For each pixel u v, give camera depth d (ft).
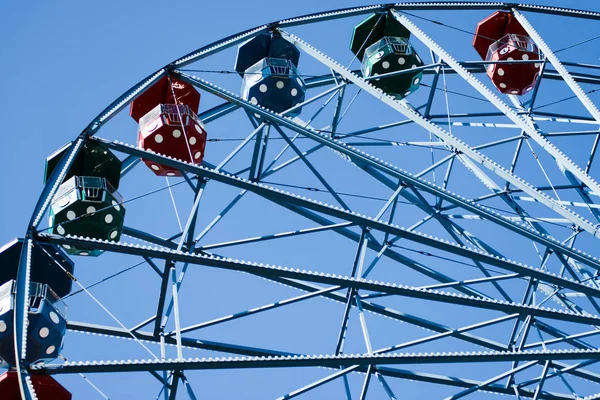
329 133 106.93
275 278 95.91
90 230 99.86
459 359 77.71
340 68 103.50
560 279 86.02
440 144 107.34
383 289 82.23
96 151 101.65
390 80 126.21
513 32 126.31
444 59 105.60
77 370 73.92
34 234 81.51
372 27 127.13
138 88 97.09
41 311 84.99
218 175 88.48
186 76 99.91
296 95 117.70
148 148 107.24
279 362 75.36
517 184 93.04
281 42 120.06
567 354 78.79
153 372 79.92
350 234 99.19
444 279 99.19
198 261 80.74
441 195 93.86
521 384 94.63
